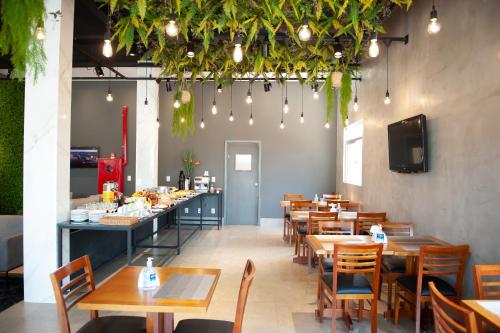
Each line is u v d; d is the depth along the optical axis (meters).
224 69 4.72
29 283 3.75
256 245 6.64
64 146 3.87
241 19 3.37
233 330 1.99
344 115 5.00
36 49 2.90
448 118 3.51
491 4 2.84
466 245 2.91
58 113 3.75
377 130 5.66
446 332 1.69
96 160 8.80
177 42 4.15
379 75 5.57
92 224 3.78
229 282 4.47
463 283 3.19
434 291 1.77
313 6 3.32
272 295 4.05
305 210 6.51
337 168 8.70
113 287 2.14
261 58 4.28
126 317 2.34
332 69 4.85
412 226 4.15
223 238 7.27
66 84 3.88
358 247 2.90
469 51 3.15
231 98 8.95
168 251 6.11
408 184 4.48
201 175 8.95
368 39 3.96
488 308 1.95
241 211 9.01
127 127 8.78
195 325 2.24
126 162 8.66
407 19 4.51
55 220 3.74
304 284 4.44
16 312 3.50
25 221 3.75
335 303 2.93
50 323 3.26
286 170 8.93
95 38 4.89
